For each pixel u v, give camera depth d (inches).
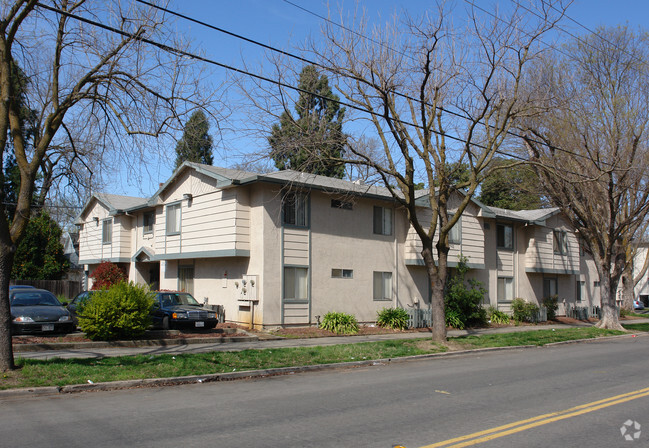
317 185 847.1
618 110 907.4
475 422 308.3
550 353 708.0
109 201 1255.5
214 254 865.5
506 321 1139.9
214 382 454.9
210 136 529.3
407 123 674.2
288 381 463.2
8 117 437.1
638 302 2170.3
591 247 1107.9
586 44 886.4
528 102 721.0
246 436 274.8
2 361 421.4
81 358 511.8
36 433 278.4
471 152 763.4
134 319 656.4
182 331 759.1
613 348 776.9
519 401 371.2
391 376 493.4
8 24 438.6
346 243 922.1
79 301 715.4
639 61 907.4
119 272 1116.5
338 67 645.3
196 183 925.2
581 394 399.2
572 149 933.8
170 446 255.9
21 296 699.4
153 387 425.7
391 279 988.6
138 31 461.7
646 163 914.7
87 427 292.0
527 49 671.8
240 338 724.7
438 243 746.2
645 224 1614.2
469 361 617.9
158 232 1019.9
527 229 1290.6
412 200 693.3
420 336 840.3
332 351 615.5
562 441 270.5
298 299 850.1
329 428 292.7
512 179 1306.6
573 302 1456.7
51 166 575.8
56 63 469.4
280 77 614.5
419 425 300.5
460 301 1027.3
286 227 844.0
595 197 1017.5
